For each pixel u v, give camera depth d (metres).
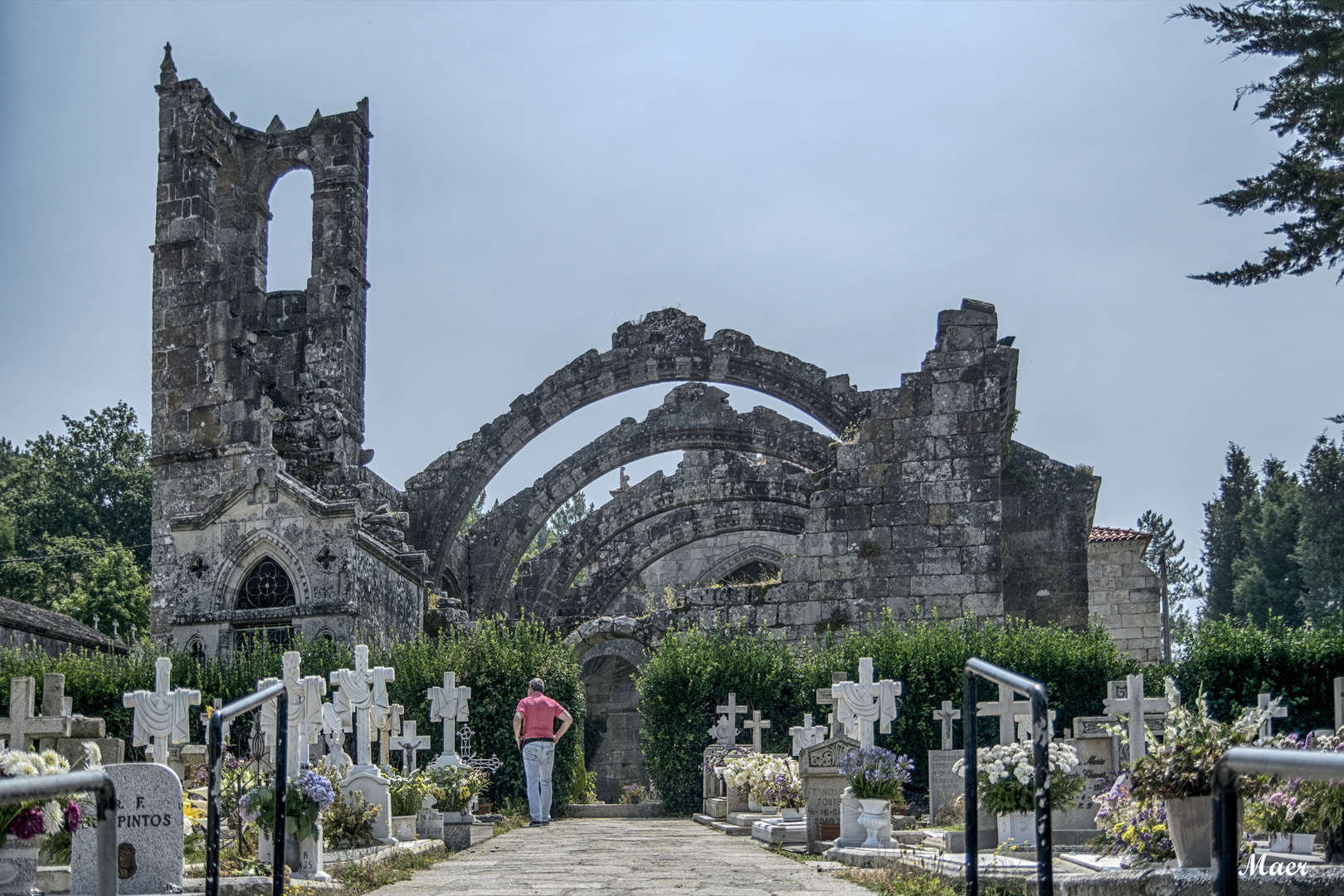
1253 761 4.34
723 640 26.80
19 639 32.34
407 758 19.53
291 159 35.34
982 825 13.33
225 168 35.25
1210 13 23.66
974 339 29.14
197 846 11.95
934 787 16.34
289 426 32.88
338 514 28.31
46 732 14.50
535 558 43.34
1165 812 10.68
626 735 41.88
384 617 29.56
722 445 39.56
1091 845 12.14
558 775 25.17
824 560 28.95
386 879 11.98
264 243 36.00
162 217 33.28
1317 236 24.02
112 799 5.18
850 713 15.35
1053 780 12.41
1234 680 23.34
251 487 28.88
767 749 25.20
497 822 19.73
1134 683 14.16
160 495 31.97
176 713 14.59
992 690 24.27
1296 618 66.12
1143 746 14.08
